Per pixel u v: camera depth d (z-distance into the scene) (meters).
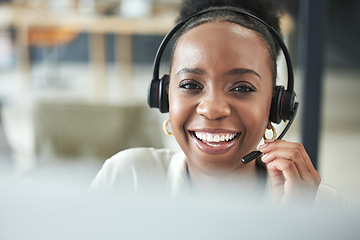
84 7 4.07
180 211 0.29
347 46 6.59
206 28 0.67
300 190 0.70
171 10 3.99
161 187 0.84
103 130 2.07
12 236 0.30
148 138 2.12
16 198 0.30
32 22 3.88
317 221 0.29
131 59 5.71
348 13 6.58
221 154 0.68
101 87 4.68
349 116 4.21
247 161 0.68
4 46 5.99
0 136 2.88
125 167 0.88
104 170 0.90
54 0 4.12
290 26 2.93
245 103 0.66
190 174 0.80
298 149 0.72
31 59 6.09
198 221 0.29
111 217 0.29
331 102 4.73
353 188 2.55
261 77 0.67
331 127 3.86
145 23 3.84
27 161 2.63
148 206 0.29
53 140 2.07
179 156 0.86
